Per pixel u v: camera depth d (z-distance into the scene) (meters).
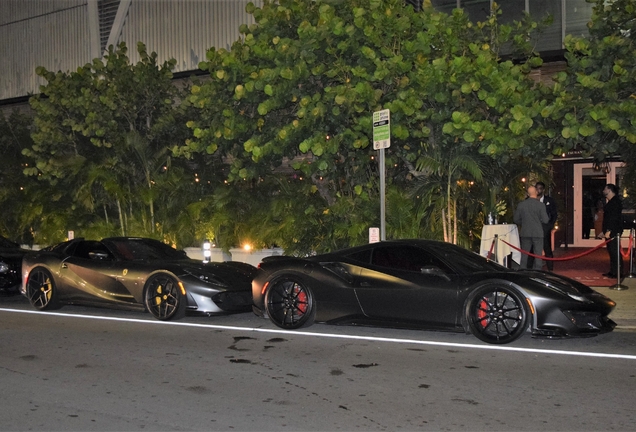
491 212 13.14
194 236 16.53
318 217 14.07
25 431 5.52
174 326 10.23
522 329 8.40
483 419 5.71
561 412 5.88
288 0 13.02
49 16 23.05
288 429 5.50
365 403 6.18
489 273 8.80
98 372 7.36
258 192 16.59
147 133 17.17
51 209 18.00
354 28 12.09
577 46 11.25
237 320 10.79
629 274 14.39
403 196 13.16
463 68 11.59
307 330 9.85
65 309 12.07
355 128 12.27
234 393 6.54
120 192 16.19
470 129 11.59
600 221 19.62
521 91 11.70
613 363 7.64
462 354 8.14
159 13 20.59
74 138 17.48
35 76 23.53
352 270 9.53
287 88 12.48
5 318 11.04
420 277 9.05
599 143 11.66
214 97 13.41
